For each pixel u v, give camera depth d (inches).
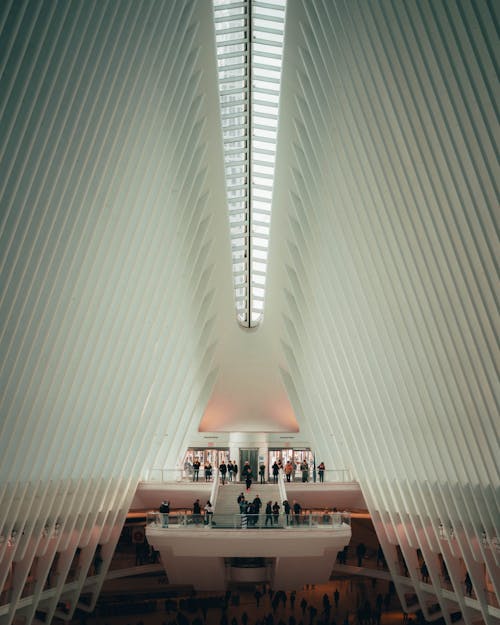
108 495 916.6
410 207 566.3
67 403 701.9
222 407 1237.1
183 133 708.7
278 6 631.2
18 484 661.3
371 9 499.5
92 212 597.6
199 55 653.3
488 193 473.1
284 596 1018.7
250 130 767.1
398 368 731.4
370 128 567.8
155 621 965.8
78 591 902.4
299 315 1029.8
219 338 1138.7
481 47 421.4
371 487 948.0
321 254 807.7
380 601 970.1
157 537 848.9
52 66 466.6
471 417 624.1
